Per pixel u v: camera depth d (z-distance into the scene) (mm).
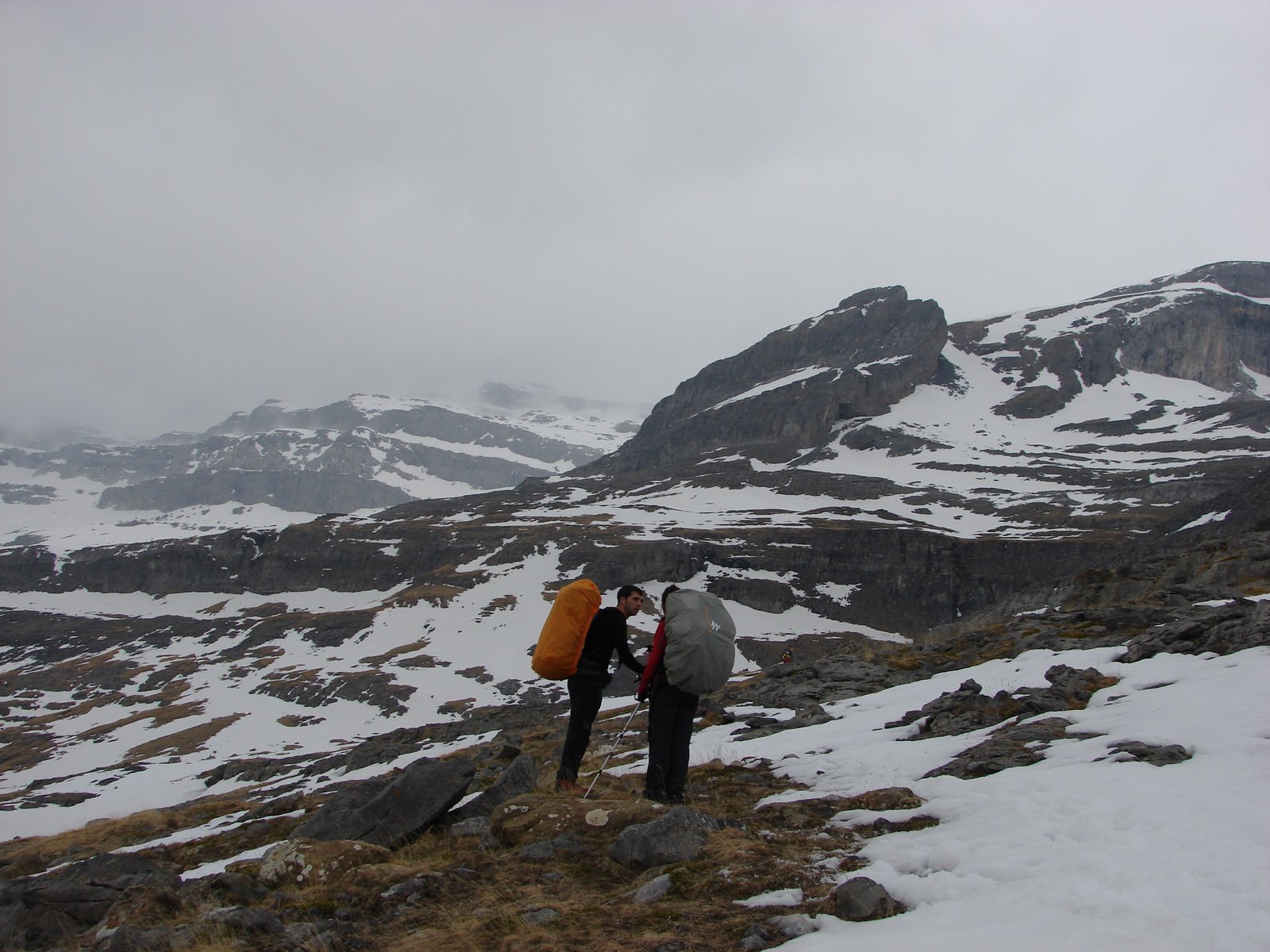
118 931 5816
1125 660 14297
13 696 118375
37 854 19797
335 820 9422
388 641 119812
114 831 20953
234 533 189500
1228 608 14797
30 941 7527
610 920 5492
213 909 6586
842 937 4672
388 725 87375
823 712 16672
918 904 5152
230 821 18547
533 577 138500
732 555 141625
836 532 141125
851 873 5918
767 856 6461
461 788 9359
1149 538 73875
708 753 13438
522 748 19672
